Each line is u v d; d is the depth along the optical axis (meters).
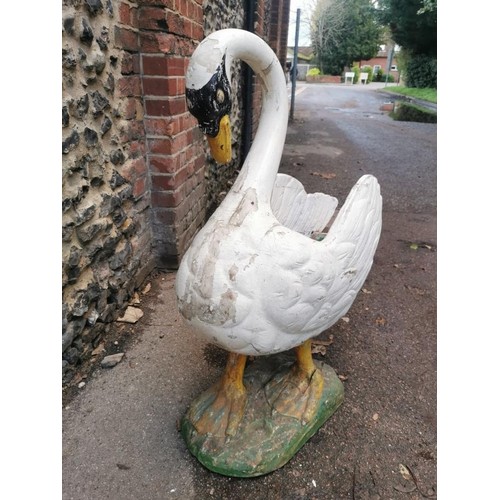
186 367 1.90
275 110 1.41
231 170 4.64
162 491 1.37
